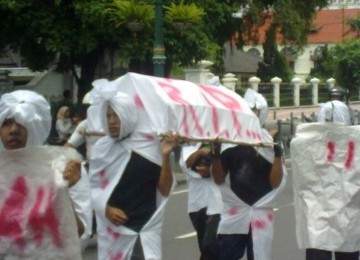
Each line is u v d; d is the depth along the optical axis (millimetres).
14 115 5641
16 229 5660
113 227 7621
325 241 8922
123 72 32375
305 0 39938
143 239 7609
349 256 9086
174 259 12758
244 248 9266
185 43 29797
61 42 29312
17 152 5648
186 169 10367
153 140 7633
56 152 5676
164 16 28250
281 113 54656
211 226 10172
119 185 7613
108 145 7637
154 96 7809
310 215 8945
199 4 30562
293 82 58781
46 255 5684
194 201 10391
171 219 17031
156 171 7641
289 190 20953
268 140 9273
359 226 8938
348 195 8867
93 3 28047
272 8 39031
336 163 8883
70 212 5703
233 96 9016
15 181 5660
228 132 8688
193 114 8195
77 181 5762
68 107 15656
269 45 40875
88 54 31469
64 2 29094
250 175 9094
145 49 28906
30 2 29016
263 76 61812
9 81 40375
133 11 24672
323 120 14742
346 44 46781
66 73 39594
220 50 34031
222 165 9109
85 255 12758
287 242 14195
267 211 9172
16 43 31609
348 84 46875
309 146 8922
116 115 7488
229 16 33500
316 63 86875
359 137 8859
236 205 9148
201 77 31391
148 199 7645
